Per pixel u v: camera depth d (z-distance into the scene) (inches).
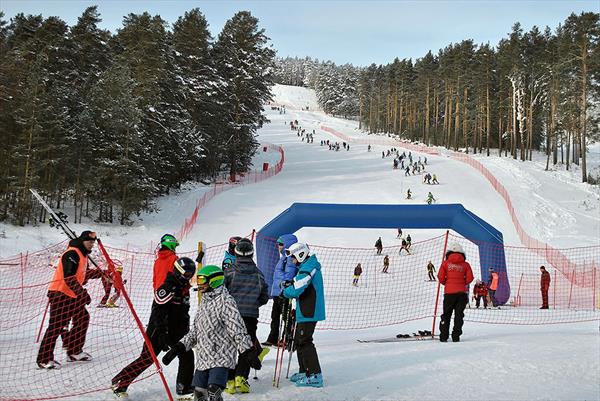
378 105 4726.9
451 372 282.0
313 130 4330.7
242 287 260.7
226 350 206.7
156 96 1742.1
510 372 281.6
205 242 1291.8
